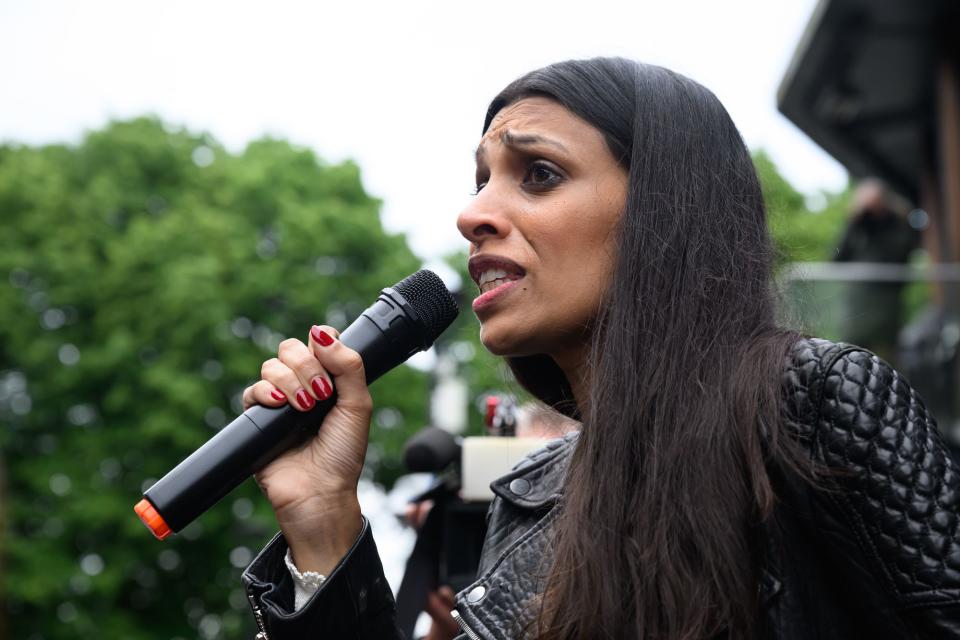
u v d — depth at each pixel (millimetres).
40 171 20062
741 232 1450
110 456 18016
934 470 1166
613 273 1417
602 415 1348
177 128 21594
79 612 17922
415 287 1558
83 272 18797
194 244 19234
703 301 1388
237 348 18516
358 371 1467
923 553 1134
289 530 1431
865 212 6949
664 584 1228
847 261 7012
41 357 18375
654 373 1349
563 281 1429
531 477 1526
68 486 18078
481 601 1347
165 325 18219
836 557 1203
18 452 18781
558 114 1472
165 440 17984
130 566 17891
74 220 19562
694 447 1278
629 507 1300
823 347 1271
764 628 1215
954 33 8844
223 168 21062
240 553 18922
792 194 21047
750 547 1237
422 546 2379
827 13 8742
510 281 1452
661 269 1396
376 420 19766
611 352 1371
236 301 19094
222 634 18672
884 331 6801
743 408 1274
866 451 1181
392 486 19484
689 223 1421
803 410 1235
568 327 1446
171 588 18516
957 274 6773
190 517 1429
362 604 1399
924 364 6648
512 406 2439
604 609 1243
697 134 1476
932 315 6719
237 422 1452
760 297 1418
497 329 1452
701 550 1229
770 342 1320
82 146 20719
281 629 1365
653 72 1512
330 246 20203
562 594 1269
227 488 1449
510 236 1452
